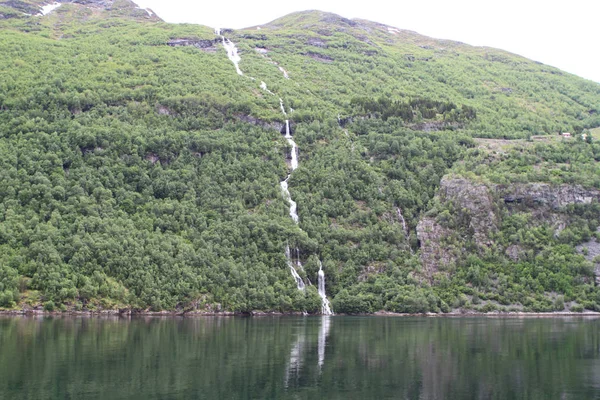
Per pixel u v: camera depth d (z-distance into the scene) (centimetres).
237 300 14388
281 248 15812
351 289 15600
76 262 13650
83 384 6300
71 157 16588
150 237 15050
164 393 6034
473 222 16950
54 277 13188
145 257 14275
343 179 18262
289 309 15000
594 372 7188
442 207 17375
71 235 14250
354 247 16462
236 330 10794
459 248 16488
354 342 9369
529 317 14600
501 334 10481
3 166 15800
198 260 14725
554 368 7412
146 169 17350
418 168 19200
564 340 9712
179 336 9731
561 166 18825
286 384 6488
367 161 19588
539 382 6675
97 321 11788
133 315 13338
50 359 7494
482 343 9338
